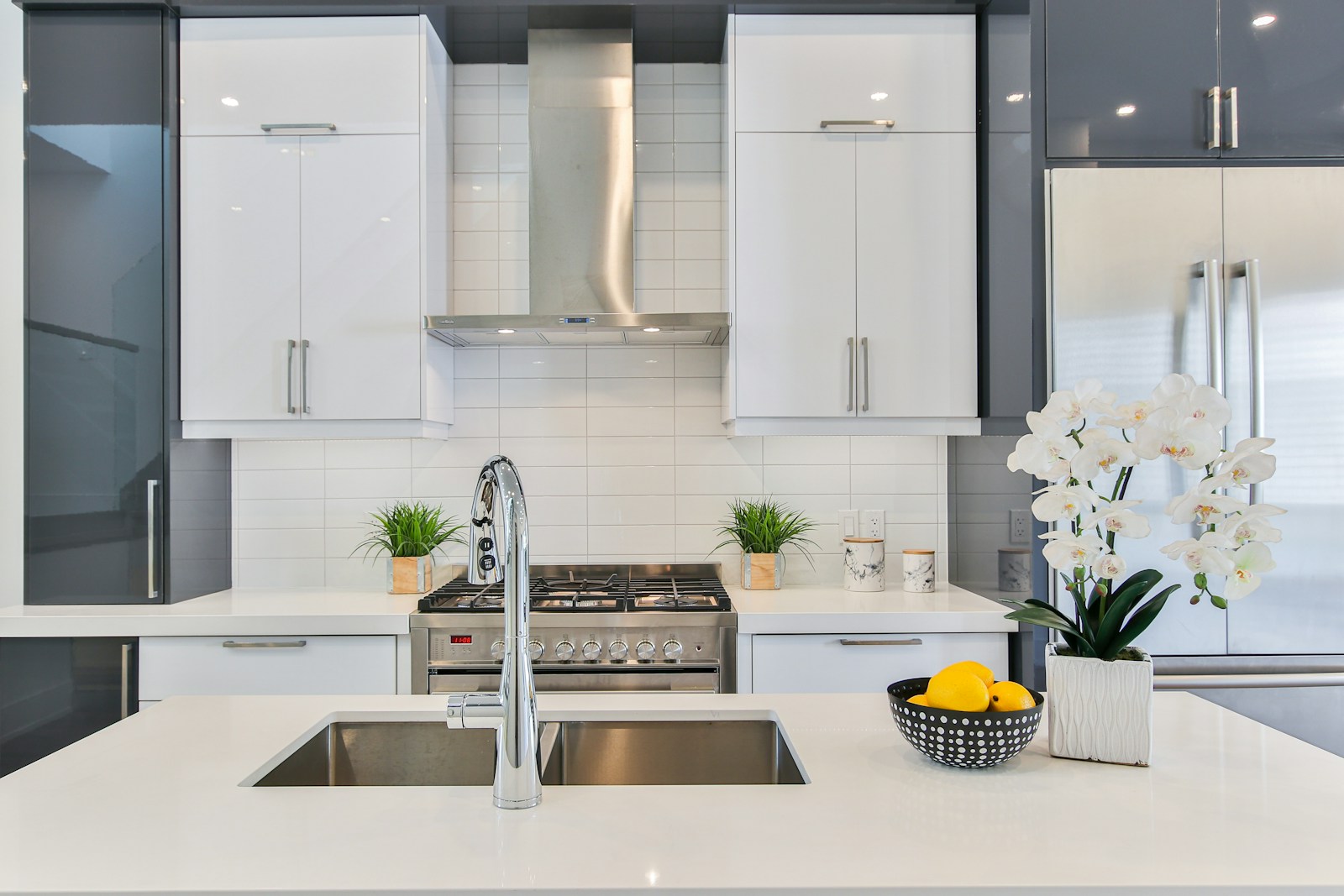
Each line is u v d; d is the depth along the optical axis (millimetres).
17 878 888
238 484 3010
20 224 2875
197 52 2666
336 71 2684
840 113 2676
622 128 2805
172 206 2627
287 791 1138
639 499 3061
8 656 2428
